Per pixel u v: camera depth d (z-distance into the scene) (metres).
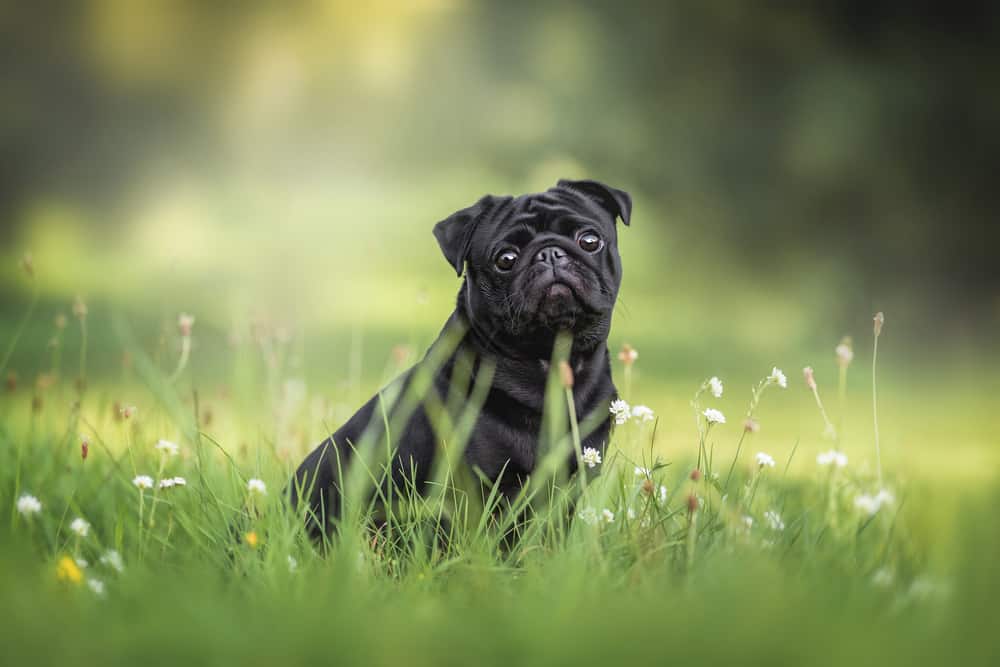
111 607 3.84
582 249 5.40
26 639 3.39
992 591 3.78
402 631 3.38
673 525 4.94
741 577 3.83
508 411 5.19
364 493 5.23
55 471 5.96
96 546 5.10
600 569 4.23
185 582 4.15
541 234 5.34
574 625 3.36
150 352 11.00
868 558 4.96
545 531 4.95
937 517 5.42
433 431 5.19
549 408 5.20
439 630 3.42
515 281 5.22
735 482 5.75
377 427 5.36
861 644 3.29
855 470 6.43
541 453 5.16
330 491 5.44
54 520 5.49
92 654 3.31
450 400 5.25
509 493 5.16
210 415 6.68
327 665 3.22
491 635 3.36
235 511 5.05
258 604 3.87
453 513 5.03
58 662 3.27
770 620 3.36
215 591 4.12
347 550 4.39
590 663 3.17
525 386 5.23
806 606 3.60
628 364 5.38
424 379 5.39
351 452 5.43
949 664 3.28
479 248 5.46
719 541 4.60
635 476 5.12
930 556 4.77
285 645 3.28
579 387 5.33
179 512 5.08
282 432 7.04
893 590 4.34
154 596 3.82
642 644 3.23
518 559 4.63
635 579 4.23
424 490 5.18
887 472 6.69
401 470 5.22
